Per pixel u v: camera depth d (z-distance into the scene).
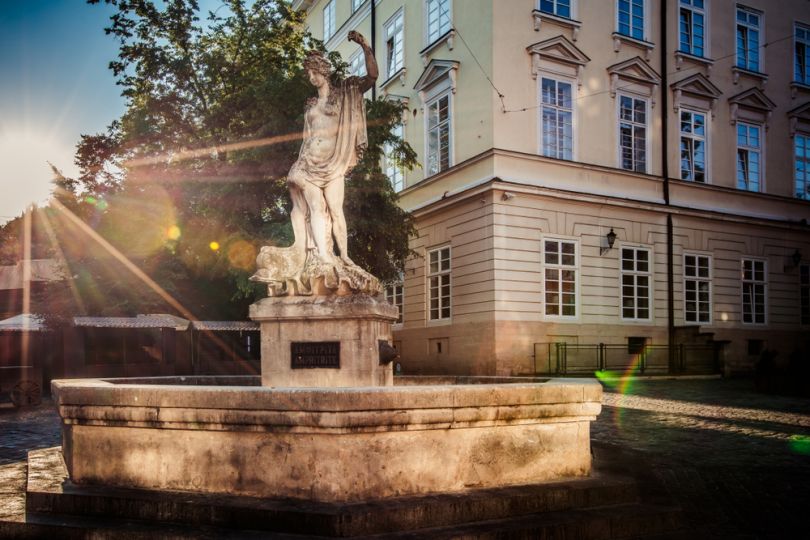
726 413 12.41
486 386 5.04
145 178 22.59
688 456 8.26
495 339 20.14
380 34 28.94
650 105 23.80
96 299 22.03
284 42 23.94
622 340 22.36
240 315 25.30
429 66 24.08
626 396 15.59
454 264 22.47
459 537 4.32
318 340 6.81
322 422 4.49
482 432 5.03
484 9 21.45
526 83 21.42
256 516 4.39
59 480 5.38
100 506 4.80
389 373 7.04
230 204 19.64
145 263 23.86
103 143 24.59
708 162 24.92
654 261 23.25
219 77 22.98
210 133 22.89
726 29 25.77
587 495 5.13
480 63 21.58
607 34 23.11
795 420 11.43
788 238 26.48
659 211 23.34
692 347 22.52
